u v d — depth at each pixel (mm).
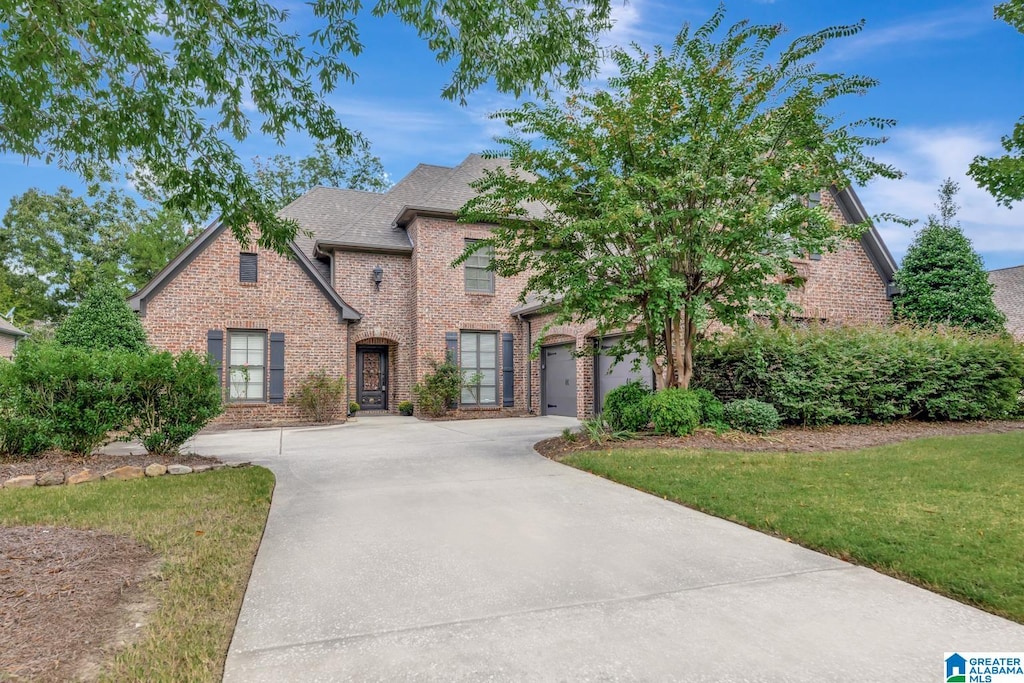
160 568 3795
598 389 14672
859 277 15055
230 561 3934
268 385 14672
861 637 2891
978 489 5484
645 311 8641
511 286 17141
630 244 8578
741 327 9008
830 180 8211
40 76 5648
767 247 7992
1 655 2619
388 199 18766
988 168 9156
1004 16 9312
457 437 10852
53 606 3141
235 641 2881
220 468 7504
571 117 8266
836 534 4328
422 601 3385
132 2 5277
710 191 7801
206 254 14445
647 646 2816
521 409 16938
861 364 10125
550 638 2912
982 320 14438
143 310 13859
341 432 12070
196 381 8211
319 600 3402
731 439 8477
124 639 2828
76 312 12125
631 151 8422
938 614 3141
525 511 5336
